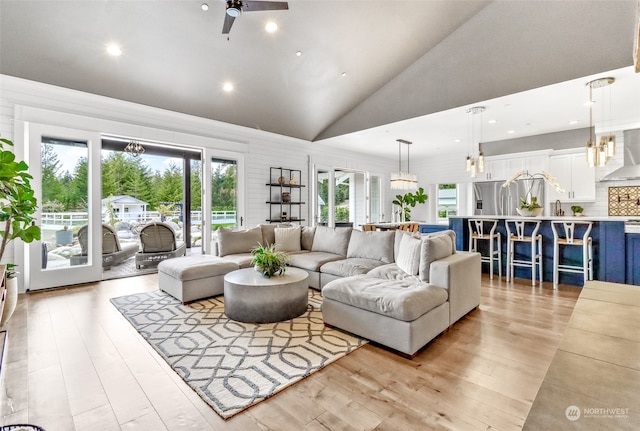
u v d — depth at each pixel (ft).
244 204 20.31
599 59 11.28
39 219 13.10
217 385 6.57
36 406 5.89
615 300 4.19
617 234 13.26
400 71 17.47
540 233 15.64
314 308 11.35
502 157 22.93
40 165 13.05
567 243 13.85
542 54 12.51
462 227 17.67
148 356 7.82
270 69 15.30
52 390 6.40
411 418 5.59
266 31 13.06
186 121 17.79
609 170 19.17
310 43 14.19
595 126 18.78
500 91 13.65
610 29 11.05
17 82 12.58
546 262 15.48
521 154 21.97
